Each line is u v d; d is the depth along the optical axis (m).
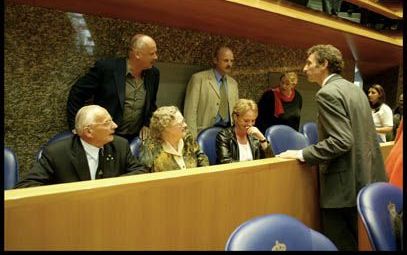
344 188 1.94
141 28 3.36
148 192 1.34
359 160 1.94
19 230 1.08
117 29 3.19
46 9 2.76
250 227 1.12
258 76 4.57
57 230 1.14
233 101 3.55
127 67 2.78
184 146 2.32
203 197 1.52
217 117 3.47
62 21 2.86
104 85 2.71
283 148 2.82
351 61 6.32
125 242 1.29
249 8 3.00
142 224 1.33
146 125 2.88
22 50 2.66
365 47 5.18
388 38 4.96
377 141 2.07
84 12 2.93
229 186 1.62
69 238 1.17
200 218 1.51
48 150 1.85
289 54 5.00
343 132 1.87
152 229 1.36
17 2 2.60
